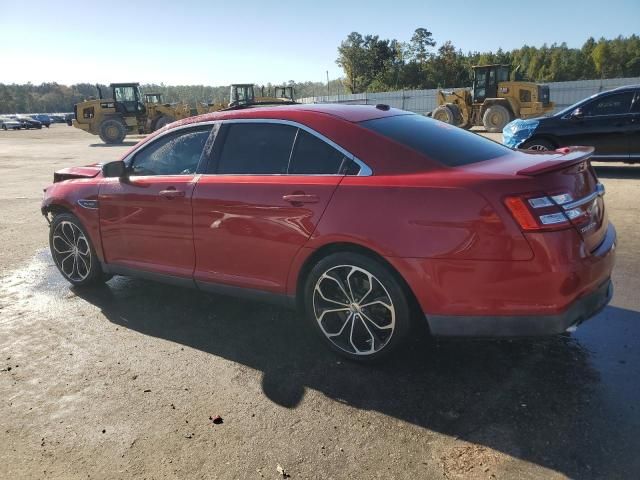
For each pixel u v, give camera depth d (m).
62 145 26.27
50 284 5.08
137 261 4.29
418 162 3.05
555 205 2.71
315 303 3.38
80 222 4.65
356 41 76.25
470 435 2.60
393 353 3.22
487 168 2.98
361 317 3.23
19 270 5.55
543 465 2.37
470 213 2.77
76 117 27.81
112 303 4.53
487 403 2.86
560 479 2.29
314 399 2.97
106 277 4.90
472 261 2.78
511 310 2.77
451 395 2.95
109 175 4.15
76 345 3.75
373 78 74.75
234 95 29.53
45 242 6.71
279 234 3.37
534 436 2.57
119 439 2.69
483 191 2.76
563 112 10.26
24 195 10.34
